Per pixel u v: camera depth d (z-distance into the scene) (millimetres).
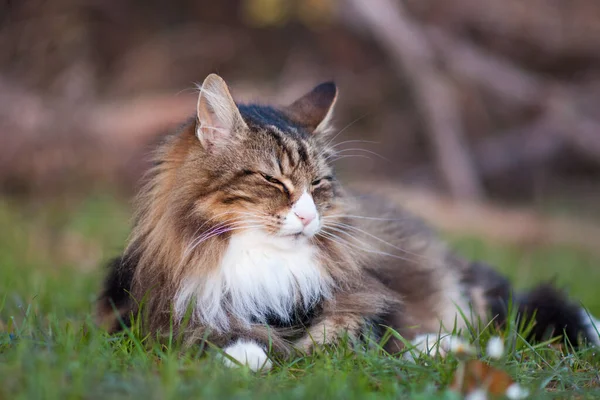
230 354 4551
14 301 6320
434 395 3840
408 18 15898
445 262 6211
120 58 17656
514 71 16328
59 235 10773
